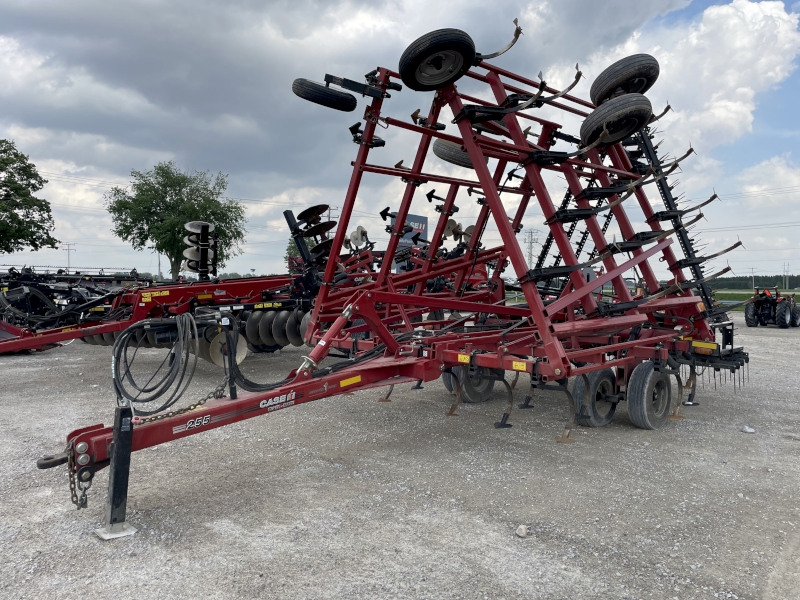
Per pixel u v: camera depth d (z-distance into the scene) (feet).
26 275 40.50
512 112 16.94
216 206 140.87
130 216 140.46
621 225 21.99
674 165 23.61
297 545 10.57
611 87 20.70
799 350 42.14
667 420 20.29
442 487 13.53
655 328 24.25
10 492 13.17
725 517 11.85
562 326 17.43
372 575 9.48
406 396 24.47
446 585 9.18
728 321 24.04
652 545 10.59
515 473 14.52
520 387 26.58
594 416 18.86
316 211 31.63
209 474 14.42
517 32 16.03
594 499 12.80
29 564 9.83
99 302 29.22
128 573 9.54
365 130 20.45
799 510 12.23
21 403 22.70
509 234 16.81
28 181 124.06
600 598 8.82
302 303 30.86
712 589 9.09
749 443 17.38
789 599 8.80
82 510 12.16
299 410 21.63
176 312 27.89
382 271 24.16
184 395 23.75
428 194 26.86
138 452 16.17
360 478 14.16
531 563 9.91
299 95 19.48
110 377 28.94
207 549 10.40
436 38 15.51
